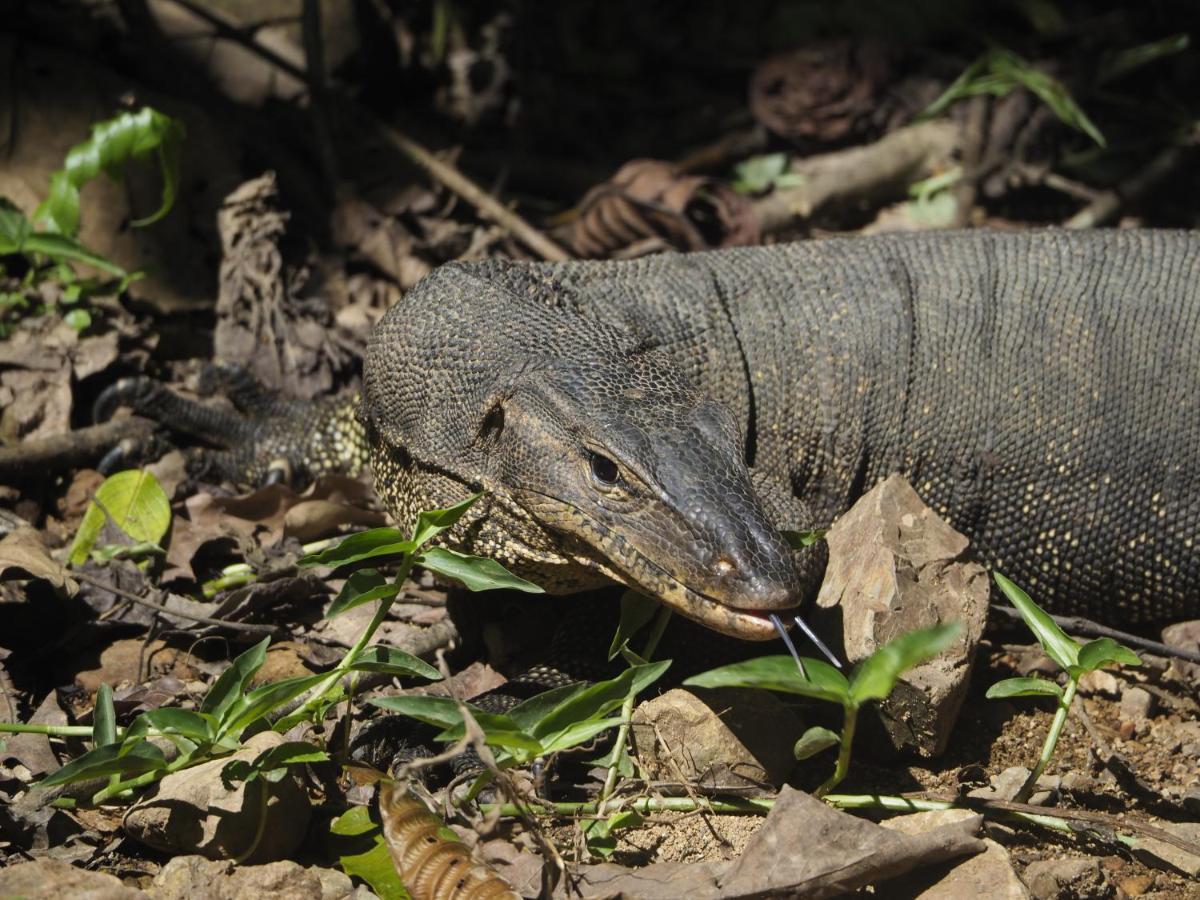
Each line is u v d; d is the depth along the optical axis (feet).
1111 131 63.41
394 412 32.48
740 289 34.91
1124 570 35.24
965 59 65.82
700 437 28.30
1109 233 36.52
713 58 65.98
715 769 28.02
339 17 60.08
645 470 27.45
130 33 54.49
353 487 40.14
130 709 30.89
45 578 32.71
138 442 40.57
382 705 23.07
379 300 49.62
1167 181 59.16
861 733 29.78
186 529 37.63
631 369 29.76
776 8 66.80
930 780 29.76
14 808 26.53
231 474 42.09
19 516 38.22
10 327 42.83
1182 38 61.11
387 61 61.98
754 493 27.94
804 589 29.27
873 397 34.45
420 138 61.11
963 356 34.63
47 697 30.37
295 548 37.76
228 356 44.88
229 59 56.70
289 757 25.31
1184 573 35.12
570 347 30.09
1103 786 30.14
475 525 30.35
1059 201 59.52
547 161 59.57
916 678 28.86
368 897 24.93
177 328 46.47
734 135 61.11
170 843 25.82
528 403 29.07
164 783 26.32
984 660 34.37
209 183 50.01
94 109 49.70
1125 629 36.55
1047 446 34.55
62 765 28.45
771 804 27.53
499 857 25.53
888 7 66.59
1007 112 59.62
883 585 29.58
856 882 24.22
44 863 24.06
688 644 31.71
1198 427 34.42
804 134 59.82
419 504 31.73
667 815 27.71
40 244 42.50
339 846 26.63
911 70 64.54
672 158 61.93
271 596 34.45
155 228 48.16
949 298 35.12
